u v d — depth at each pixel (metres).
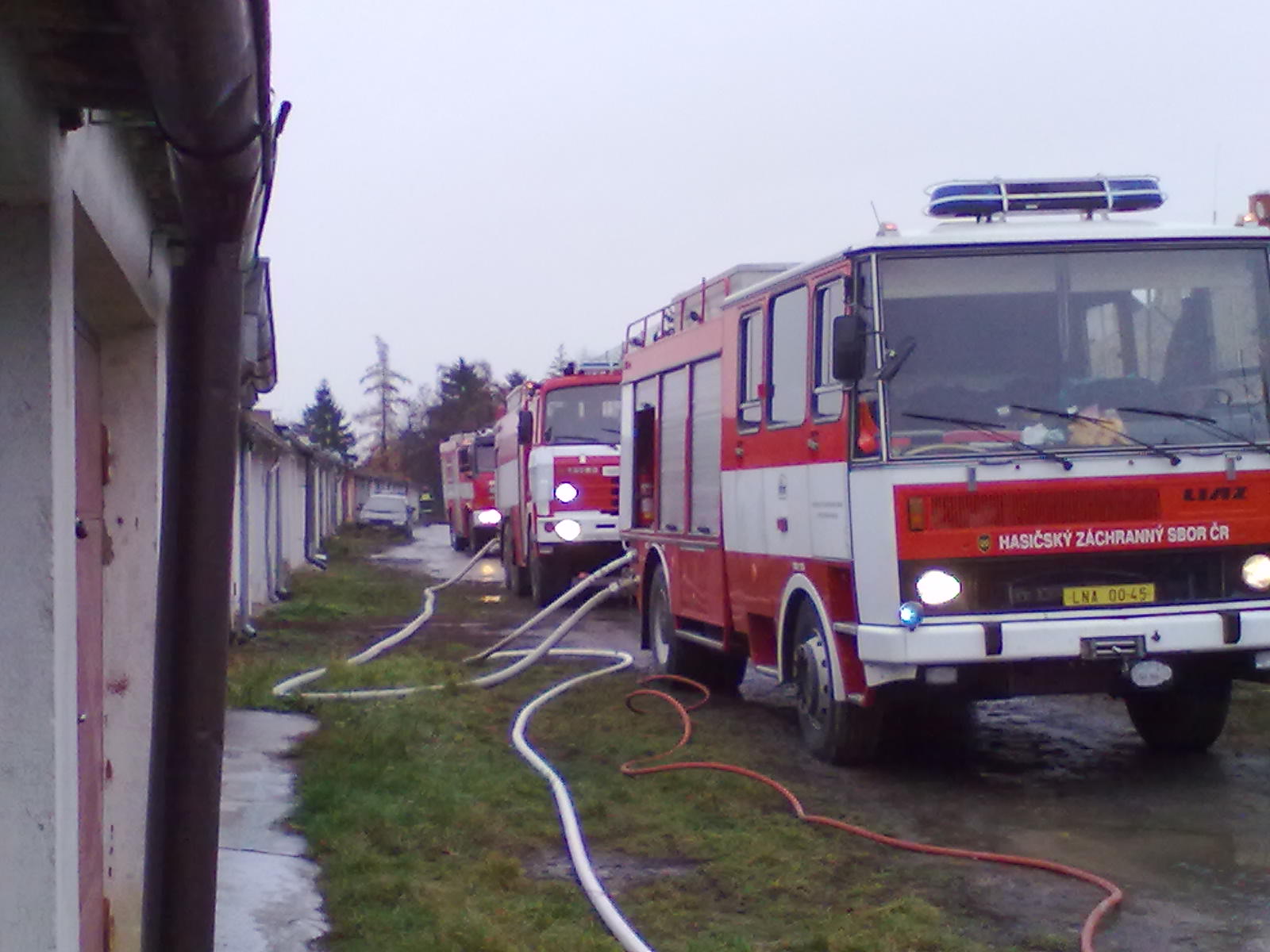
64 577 3.56
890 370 8.35
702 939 5.79
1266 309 8.73
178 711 4.05
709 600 11.93
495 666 14.67
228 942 5.64
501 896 6.37
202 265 4.07
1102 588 8.32
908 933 5.82
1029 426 8.40
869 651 8.36
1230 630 8.29
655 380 13.83
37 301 3.41
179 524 4.05
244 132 3.49
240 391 4.17
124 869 5.61
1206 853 7.21
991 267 8.59
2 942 3.42
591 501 22.02
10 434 3.40
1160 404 8.52
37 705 3.42
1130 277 8.65
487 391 118.44
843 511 8.71
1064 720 11.23
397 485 97.94
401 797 8.06
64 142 3.57
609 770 9.20
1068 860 7.11
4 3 3.04
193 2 2.73
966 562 8.25
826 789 8.78
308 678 12.70
